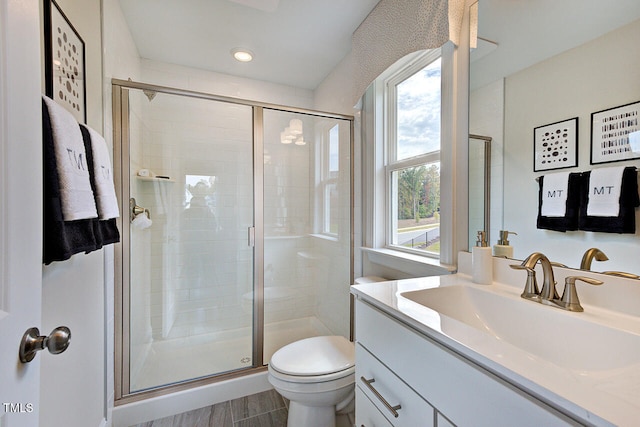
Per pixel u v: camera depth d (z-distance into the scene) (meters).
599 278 0.77
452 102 1.22
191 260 2.24
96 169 0.99
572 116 0.84
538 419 0.45
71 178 0.78
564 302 0.77
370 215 1.87
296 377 1.23
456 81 1.20
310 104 2.72
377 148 1.82
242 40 1.93
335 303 2.28
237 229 2.36
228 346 2.19
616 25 0.75
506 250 1.03
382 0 1.53
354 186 2.04
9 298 0.48
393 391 0.79
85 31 1.15
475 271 1.03
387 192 1.82
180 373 1.79
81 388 1.08
